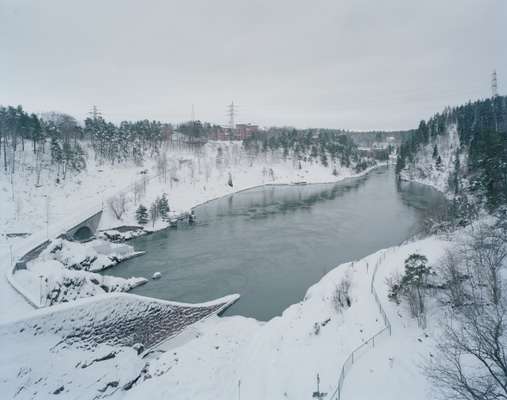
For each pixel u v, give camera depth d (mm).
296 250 66875
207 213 103750
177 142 176500
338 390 19578
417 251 43375
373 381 20438
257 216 98500
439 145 168000
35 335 30281
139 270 58656
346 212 99562
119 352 33812
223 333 37406
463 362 19109
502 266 30906
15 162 98750
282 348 28938
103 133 131000
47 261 49094
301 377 23172
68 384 27938
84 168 112688
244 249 68438
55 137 112688
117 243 71312
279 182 163250
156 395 26344
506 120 148500
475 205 66062
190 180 130500
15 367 27281
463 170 119938
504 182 58688
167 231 84125
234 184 146375
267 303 46406
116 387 28875
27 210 76500
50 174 100000
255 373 26391
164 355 33219
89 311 34000
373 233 76875
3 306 37344
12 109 116375
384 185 154750
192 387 26891
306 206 111062
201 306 42906
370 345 24906
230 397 24406
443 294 30031
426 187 142125
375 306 31062
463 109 187375
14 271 45125
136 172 123750
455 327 23516
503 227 41438
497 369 17016
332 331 29125
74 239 70250
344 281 38219
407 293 29797
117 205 87250
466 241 40594
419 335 24688
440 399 16984
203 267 59312
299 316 35188
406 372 20391
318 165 189250
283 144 192125
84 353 31688
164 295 48844
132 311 37125
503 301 25125
